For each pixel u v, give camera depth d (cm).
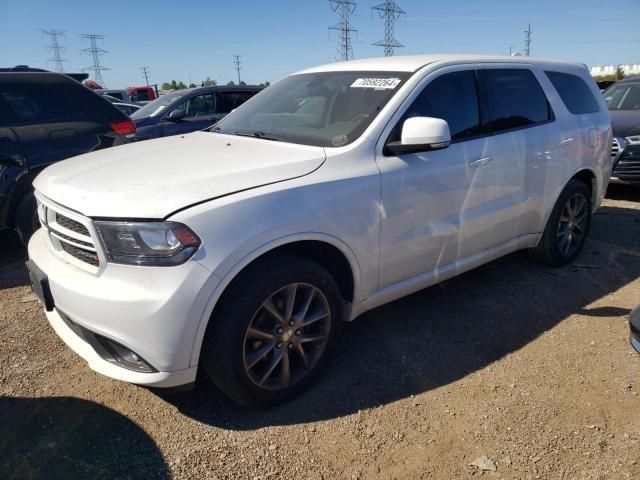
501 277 428
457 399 271
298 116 341
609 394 273
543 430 248
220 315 236
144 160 287
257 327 250
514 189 371
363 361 306
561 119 416
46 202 268
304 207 252
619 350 315
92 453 233
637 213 630
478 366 302
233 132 358
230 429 249
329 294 273
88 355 248
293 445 239
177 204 225
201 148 311
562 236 442
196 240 221
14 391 276
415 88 316
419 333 339
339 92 338
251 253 234
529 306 376
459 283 416
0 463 226
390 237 294
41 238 292
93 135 504
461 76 347
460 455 233
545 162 393
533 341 328
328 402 270
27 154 461
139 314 219
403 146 292
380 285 302
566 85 439
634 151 686
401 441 242
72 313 239
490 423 253
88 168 282
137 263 221
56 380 287
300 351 269
